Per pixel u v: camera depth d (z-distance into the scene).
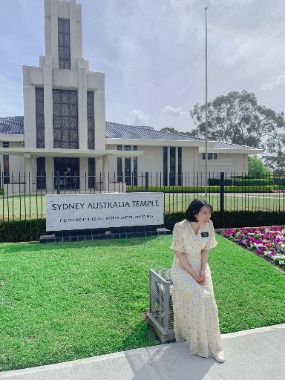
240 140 51.62
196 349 2.92
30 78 25.23
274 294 4.21
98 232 7.44
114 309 3.73
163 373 2.67
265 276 4.86
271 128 52.09
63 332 3.22
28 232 7.51
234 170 33.44
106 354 2.94
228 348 3.04
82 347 3.00
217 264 5.34
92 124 27.41
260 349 3.03
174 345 3.08
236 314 3.68
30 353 2.89
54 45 26.08
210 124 52.91
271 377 2.63
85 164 27.25
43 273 4.73
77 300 3.90
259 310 3.78
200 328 2.88
